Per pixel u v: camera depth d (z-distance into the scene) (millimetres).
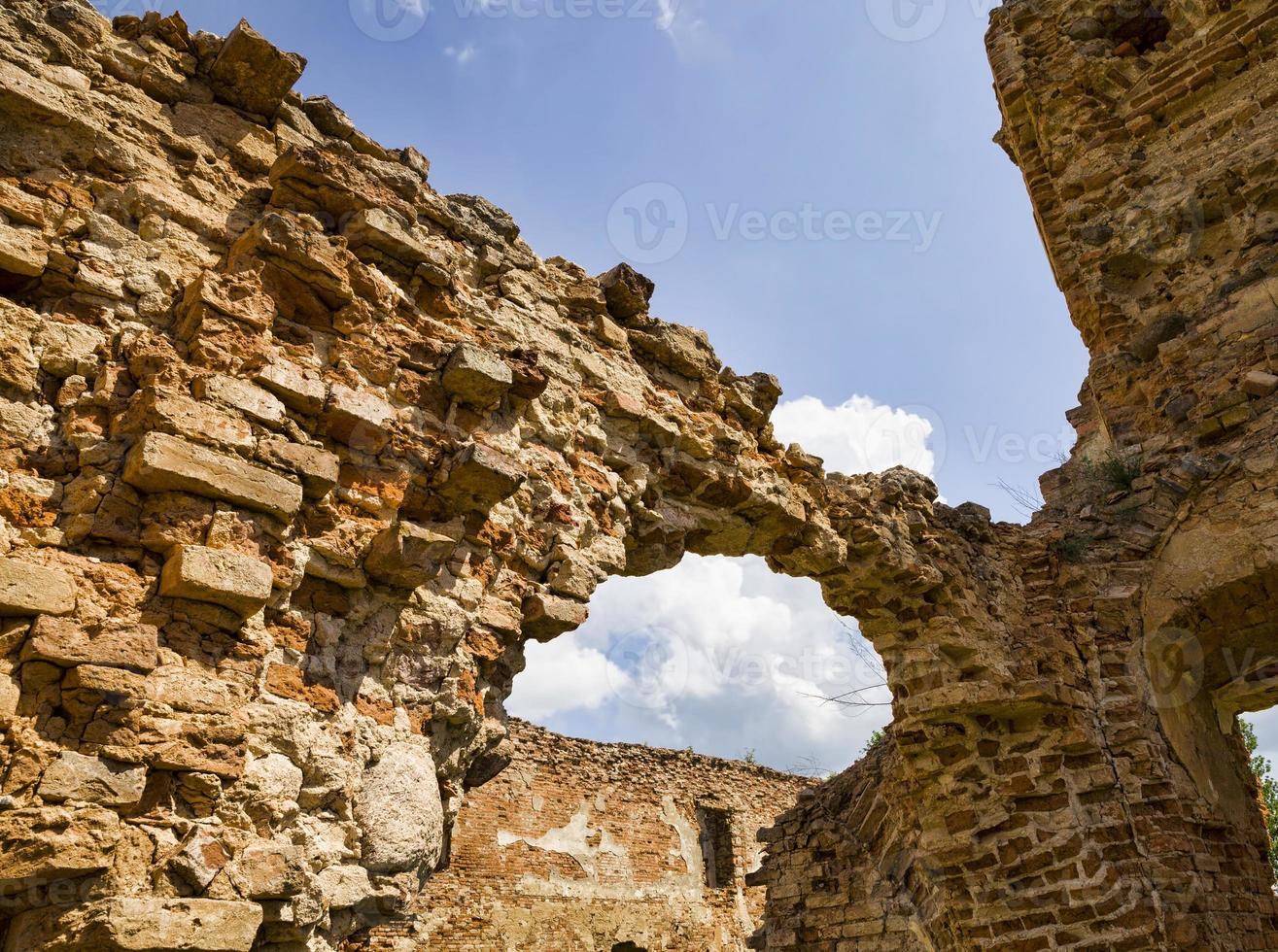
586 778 17125
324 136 5691
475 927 14492
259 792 3898
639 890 16875
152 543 3885
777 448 7930
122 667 3637
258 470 4188
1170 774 8273
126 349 4332
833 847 11492
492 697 5336
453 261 5871
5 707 3365
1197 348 9719
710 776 19172
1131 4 11859
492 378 5273
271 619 4262
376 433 4859
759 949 11812
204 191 4969
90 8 4918
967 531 9320
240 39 5105
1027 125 12289
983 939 8227
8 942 3240
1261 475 8664
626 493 6453
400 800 4488
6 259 4152
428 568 4664
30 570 3580
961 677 8438
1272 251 9531
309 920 3900
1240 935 7992
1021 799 8367
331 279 4867
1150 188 10844
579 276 6859
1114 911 7652
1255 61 10664
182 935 3396
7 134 4480
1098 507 9734
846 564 8156
